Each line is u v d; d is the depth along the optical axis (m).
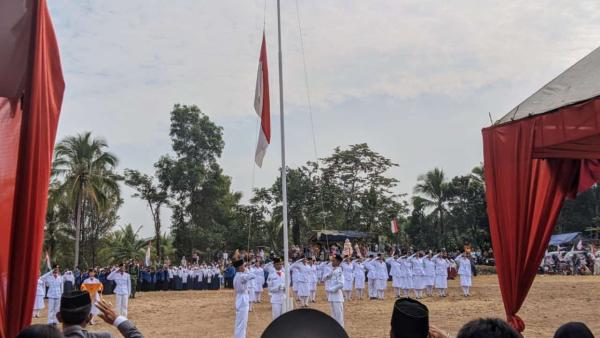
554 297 22.59
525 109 7.45
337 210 49.81
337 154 50.75
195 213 52.53
